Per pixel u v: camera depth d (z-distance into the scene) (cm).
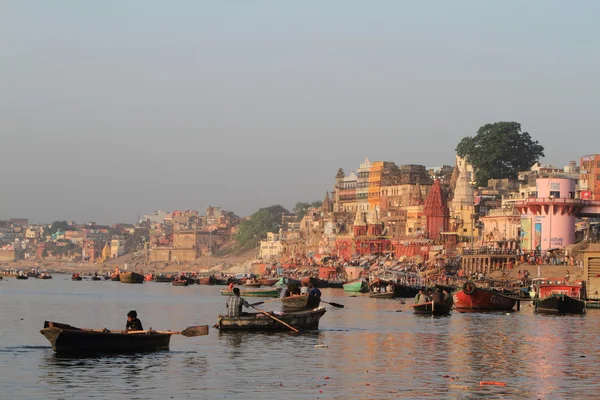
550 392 4000
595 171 17600
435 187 19500
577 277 12181
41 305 10906
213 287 19850
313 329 6731
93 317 8544
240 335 6141
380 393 3934
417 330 6806
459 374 4478
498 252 15162
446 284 13925
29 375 4306
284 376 4369
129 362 4731
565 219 14812
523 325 7319
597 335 6469
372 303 11238
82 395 3862
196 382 4175
